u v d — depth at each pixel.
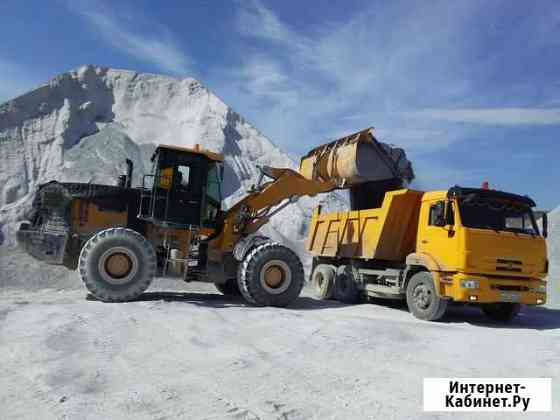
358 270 12.23
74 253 10.25
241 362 5.47
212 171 11.09
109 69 32.72
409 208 10.95
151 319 7.60
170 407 4.10
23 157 25.86
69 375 4.85
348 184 12.00
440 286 9.43
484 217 9.45
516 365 5.82
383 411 4.21
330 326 7.60
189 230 10.58
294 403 4.30
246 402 4.28
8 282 14.70
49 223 10.25
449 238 9.38
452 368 5.59
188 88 32.75
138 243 9.65
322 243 13.72
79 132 28.59
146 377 4.88
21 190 24.31
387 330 7.44
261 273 10.23
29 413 3.93
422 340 6.99
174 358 5.58
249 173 29.05
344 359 5.81
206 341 6.40
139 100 31.75
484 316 10.98
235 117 32.31
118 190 10.53
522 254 9.48
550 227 15.80
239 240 10.83
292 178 11.40
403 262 11.18
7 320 7.18
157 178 10.33
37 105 28.59
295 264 10.45
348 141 11.98
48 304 8.91
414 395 4.64
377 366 5.57
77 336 6.33
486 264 9.15
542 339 7.62
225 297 11.95
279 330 7.24
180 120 31.20
